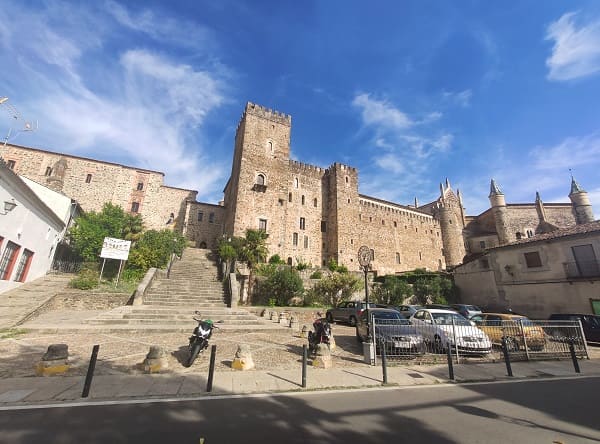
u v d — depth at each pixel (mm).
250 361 8109
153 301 17016
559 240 20453
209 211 43531
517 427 4965
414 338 10039
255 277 25000
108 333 11305
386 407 5727
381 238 50688
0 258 14508
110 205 29500
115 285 19672
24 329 10844
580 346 11539
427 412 5535
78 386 6105
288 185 43594
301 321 20406
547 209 49312
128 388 6137
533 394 6879
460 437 4531
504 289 23531
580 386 7656
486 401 6281
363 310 13336
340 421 4961
